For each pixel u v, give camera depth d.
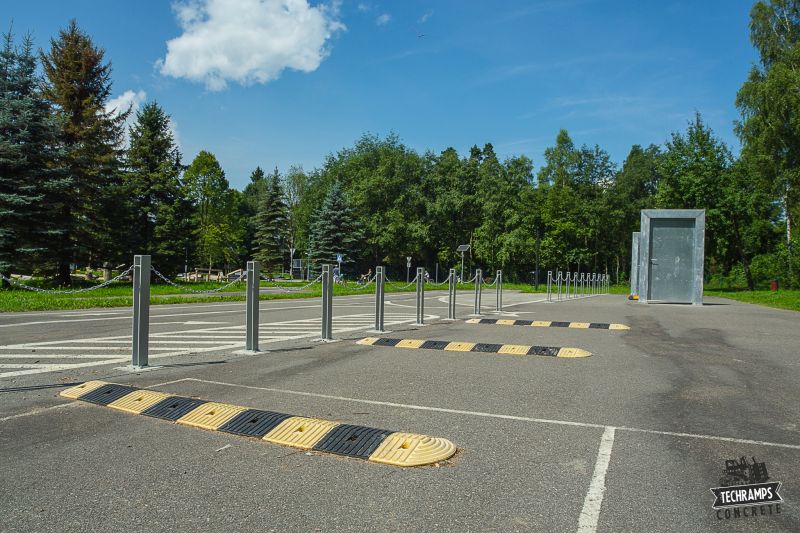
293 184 76.38
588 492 3.48
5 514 3.19
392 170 64.94
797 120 33.97
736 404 5.67
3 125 25.78
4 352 8.94
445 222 66.06
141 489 3.54
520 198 69.81
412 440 4.33
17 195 25.62
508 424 4.95
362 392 6.17
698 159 50.03
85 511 3.22
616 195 73.00
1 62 26.23
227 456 4.15
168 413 5.24
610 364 7.99
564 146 73.19
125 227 36.84
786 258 41.56
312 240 57.16
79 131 32.38
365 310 18.83
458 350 9.27
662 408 5.52
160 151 41.31
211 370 7.45
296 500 3.37
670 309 19.91
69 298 20.72
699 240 23.47
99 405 5.61
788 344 10.12
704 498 3.40
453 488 3.55
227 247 61.75
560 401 5.79
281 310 18.59
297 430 4.70
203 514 3.18
